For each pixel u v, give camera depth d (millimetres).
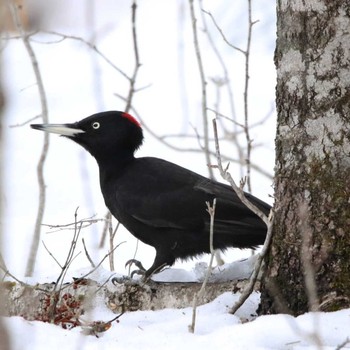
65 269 11070
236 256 15500
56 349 9047
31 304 11117
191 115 22125
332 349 8688
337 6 9836
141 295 11320
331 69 9859
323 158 9859
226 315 10016
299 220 9906
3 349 7391
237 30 24891
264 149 19656
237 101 22250
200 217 12219
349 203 9758
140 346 9117
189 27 25953
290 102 10070
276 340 8961
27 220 17078
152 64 24891
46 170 19625
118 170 12992
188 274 12078
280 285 9992
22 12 21156
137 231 12664
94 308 11109
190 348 8922
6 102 7758
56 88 23406
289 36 10086
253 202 12211
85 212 17547
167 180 12531
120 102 23125
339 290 9672
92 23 13125
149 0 27688
